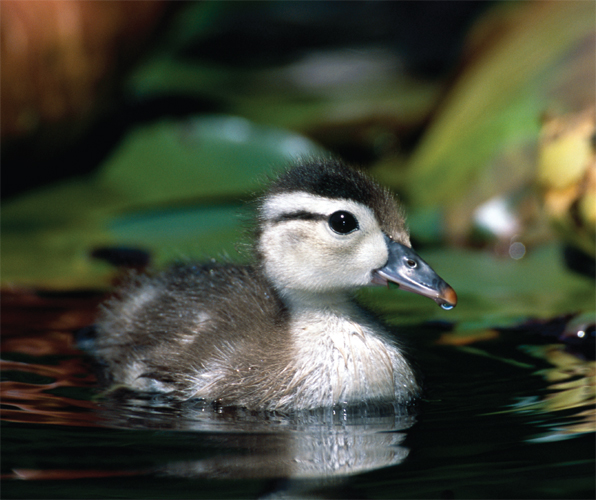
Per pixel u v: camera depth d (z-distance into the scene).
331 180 9.36
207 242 14.12
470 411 8.14
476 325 10.81
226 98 23.61
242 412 8.63
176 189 17.17
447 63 26.31
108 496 6.45
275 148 18.23
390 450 7.32
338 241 9.22
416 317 11.25
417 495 6.42
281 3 30.28
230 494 6.50
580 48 16.33
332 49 28.88
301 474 6.84
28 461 7.06
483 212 14.90
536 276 12.97
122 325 10.44
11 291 12.35
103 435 7.68
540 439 7.35
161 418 8.27
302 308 9.51
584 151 12.35
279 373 8.99
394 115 20.77
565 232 12.75
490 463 6.93
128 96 21.64
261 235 9.71
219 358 9.30
